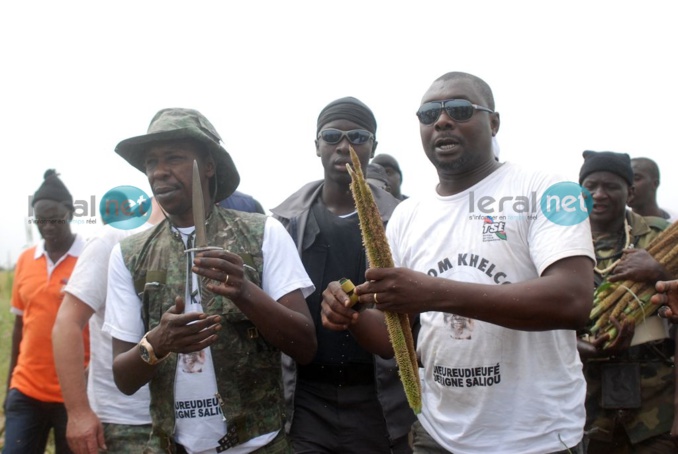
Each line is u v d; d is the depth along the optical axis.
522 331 3.29
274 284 3.64
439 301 3.01
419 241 3.56
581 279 3.15
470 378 3.34
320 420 4.58
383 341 3.62
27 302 5.61
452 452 3.42
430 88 3.57
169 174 3.61
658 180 6.90
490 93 3.59
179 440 3.56
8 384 6.07
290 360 4.62
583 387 3.43
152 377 3.55
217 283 3.32
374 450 4.55
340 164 4.96
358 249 4.80
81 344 4.34
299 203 5.07
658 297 4.38
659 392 4.63
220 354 3.52
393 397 4.54
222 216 3.77
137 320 3.69
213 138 3.73
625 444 4.71
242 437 3.53
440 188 3.65
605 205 5.00
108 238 4.39
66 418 5.55
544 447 3.26
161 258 3.67
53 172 5.69
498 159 4.59
